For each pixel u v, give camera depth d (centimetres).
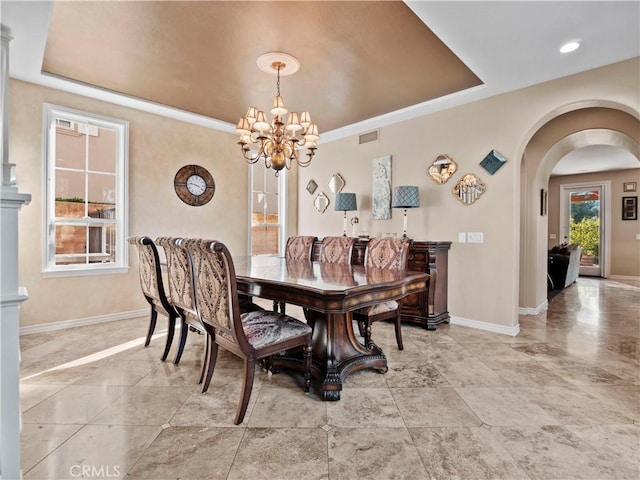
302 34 250
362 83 332
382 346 300
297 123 298
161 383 223
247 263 338
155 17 230
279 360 242
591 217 804
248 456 151
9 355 124
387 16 227
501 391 214
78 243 362
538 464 147
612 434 169
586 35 233
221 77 322
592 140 418
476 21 217
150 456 151
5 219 123
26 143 321
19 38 236
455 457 151
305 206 562
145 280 283
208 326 211
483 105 352
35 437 164
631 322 383
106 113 372
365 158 468
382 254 308
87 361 260
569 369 249
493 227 346
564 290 602
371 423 178
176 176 430
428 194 399
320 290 184
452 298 377
